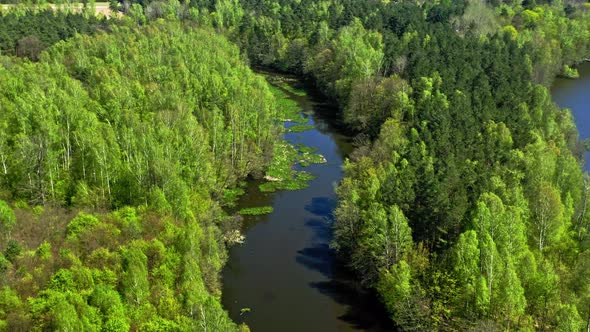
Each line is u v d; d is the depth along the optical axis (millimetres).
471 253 70750
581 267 69688
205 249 83062
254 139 125688
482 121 120812
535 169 92625
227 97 129500
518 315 66500
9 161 96250
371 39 184000
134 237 79188
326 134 151750
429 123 116312
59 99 113750
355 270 92062
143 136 96250
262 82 148125
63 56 164250
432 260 78688
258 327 80875
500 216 74188
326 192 119625
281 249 99688
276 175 126500
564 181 92875
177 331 62906
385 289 78812
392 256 81562
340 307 85188
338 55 174250
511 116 120688
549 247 78625
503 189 84812
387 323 81750
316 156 137000
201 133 108625
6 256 71812
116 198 94375
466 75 145500
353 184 97688
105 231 78250
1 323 59781
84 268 68625
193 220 83812
